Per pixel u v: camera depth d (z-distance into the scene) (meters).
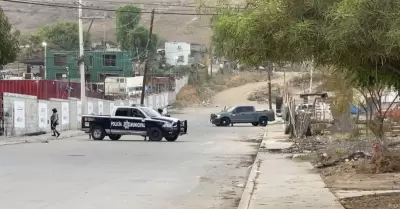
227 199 12.91
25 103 40.22
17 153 24.86
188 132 45.66
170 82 94.94
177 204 12.10
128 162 21.28
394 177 15.68
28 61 87.56
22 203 11.85
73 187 14.43
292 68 9.17
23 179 15.93
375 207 10.67
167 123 34.22
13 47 33.28
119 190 14.02
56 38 100.31
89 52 83.69
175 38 133.88
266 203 11.60
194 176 17.33
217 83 111.56
